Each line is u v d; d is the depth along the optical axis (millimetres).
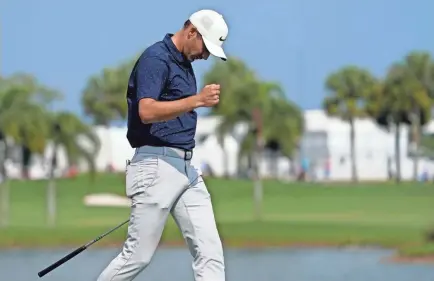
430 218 166375
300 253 122375
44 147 156000
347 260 111188
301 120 183375
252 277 92750
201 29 23469
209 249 24375
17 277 90688
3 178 176125
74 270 97188
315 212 185875
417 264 105062
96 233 139500
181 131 23938
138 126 23859
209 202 24641
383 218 169250
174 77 23484
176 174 23922
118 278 24344
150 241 24125
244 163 183375
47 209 178375
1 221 161750
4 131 155500
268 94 180625
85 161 157625
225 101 180875
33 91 156625
